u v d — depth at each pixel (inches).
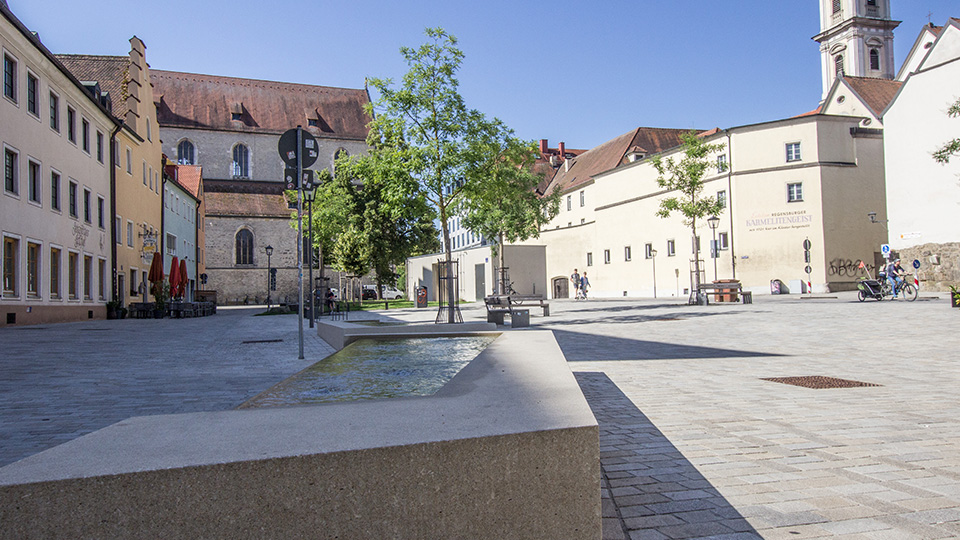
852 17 2746.1
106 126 1305.4
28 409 245.8
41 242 1007.0
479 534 77.7
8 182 916.6
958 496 135.0
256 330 799.7
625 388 289.0
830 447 178.1
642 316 901.2
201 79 3026.6
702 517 124.3
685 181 1267.2
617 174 2336.4
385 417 89.0
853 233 1744.6
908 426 203.8
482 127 731.4
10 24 888.3
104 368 383.9
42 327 905.5
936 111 1418.6
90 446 75.5
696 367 362.0
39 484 64.3
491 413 90.7
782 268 1763.0
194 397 271.7
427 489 75.6
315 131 3021.7
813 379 311.1
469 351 262.1
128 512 66.5
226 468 69.0
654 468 159.0
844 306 983.6
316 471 71.7
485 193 765.3
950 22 1392.7
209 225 2736.2
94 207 1233.4
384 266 2383.1
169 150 2810.0
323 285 1109.7
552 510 80.7
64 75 1078.4
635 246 2241.6
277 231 2815.0
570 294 2657.5
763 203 1790.1
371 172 738.2
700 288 1220.5
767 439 188.4
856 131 1764.3
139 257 1526.8
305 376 195.0
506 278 1168.8
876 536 113.7
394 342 308.0
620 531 116.4
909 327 598.2
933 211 1427.2
